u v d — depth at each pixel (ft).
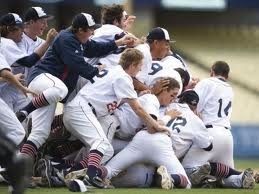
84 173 110.63
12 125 108.88
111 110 113.91
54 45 114.62
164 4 308.19
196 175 118.21
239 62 317.22
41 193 102.73
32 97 119.96
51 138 119.55
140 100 116.16
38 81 112.27
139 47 119.96
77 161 118.42
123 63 113.19
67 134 119.34
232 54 323.16
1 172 103.35
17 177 83.25
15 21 121.19
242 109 290.15
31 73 115.44
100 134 111.86
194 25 336.90
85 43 117.08
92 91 113.50
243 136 248.52
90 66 112.88
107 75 113.60
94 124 112.37
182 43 331.36
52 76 112.78
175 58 127.75
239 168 190.29
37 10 125.08
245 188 119.96
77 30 112.78
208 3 312.50
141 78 118.83
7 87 119.44
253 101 294.46
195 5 312.29
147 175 117.08
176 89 119.44
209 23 338.95
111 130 115.65
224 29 336.49
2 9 304.30
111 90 112.98
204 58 321.32
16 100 120.26
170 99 119.85
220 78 126.62
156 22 333.83
